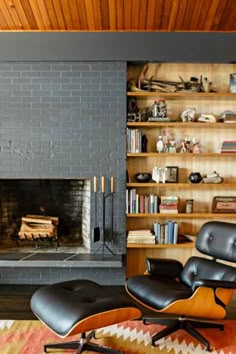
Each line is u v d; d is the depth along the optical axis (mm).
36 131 4074
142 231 4160
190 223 4391
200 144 4375
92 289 2715
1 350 2641
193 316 2793
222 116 4219
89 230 4195
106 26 4023
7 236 4461
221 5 3807
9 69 4051
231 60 4062
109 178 4109
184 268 3199
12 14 3875
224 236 3062
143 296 2758
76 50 4039
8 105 4066
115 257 3984
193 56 4047
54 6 3811
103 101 4078
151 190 4379
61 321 2291
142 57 4043
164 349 2689
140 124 4105
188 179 4371
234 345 2758
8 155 4086
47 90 4066
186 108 4355
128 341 2801
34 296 2646
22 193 4508
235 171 4391
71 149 4094
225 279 2781
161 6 3832
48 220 4301
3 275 4125
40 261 3850
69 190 4523
